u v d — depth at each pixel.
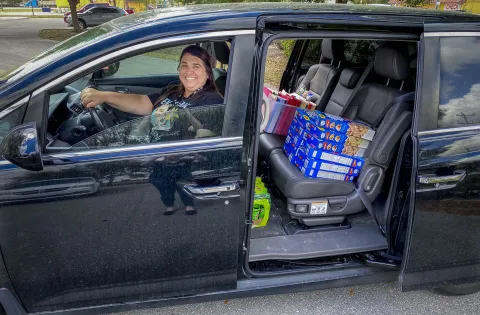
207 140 1.82
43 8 41.31
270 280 2.12
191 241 1.88
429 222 2.09
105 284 1.86
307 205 2.42
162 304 1.97
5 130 1.67
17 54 10.82
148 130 1.81
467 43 2.06
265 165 2.88
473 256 2.23
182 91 2.17
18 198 1.66
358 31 1.97
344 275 2.22
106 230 1.78
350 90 3.16
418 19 2.02
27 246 1.72
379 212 2.55
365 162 2.51
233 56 1.81
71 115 2.08
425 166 2.01
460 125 2.07
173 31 1.76
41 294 1.81
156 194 1.78
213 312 2.36
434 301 2.52
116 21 2.08
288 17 1.87
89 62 1.72
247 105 1.85
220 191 1.84
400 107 2.48
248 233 2.01
